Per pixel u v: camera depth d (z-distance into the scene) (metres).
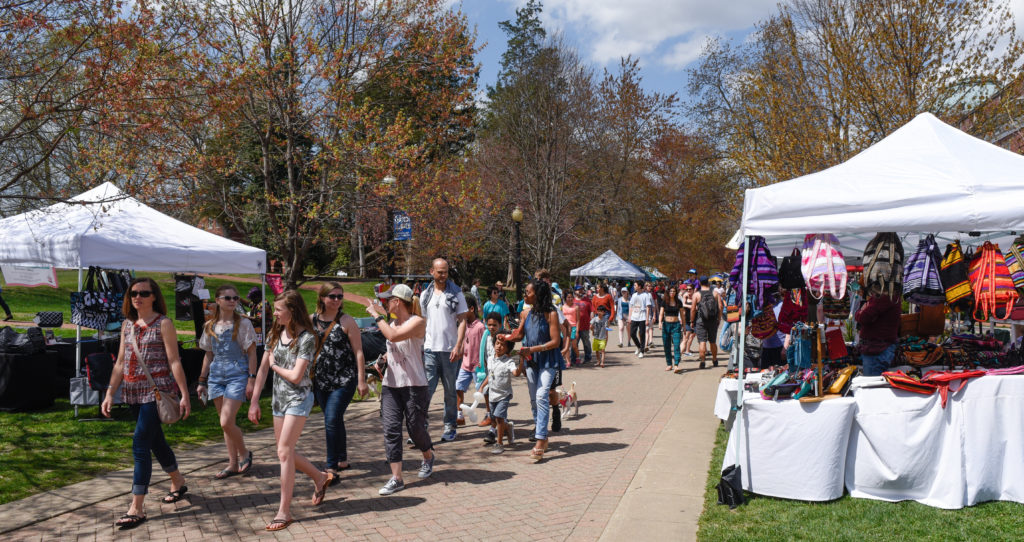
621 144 37.62
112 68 8.38
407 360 5.87
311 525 5.02
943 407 5.11
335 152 13.16
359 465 6.74
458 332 7.48
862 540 4.39
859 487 5.39
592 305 17.50
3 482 5.89
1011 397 5.20
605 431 8.32
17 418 8.34
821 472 5.28
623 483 6.07
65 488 5.83
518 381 12.77
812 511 5.05
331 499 5.64
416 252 18.08
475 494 5.78
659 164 39.31
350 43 14.20
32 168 8.26
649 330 18.80
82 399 8.31
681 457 6.88
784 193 5.48
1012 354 6.32
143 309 5.10
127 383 5.09
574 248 33.00
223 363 6.20
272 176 14.76
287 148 14.26
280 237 14.02
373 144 13.42
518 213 18.30
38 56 8.41
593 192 34.09
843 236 9.09
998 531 4.50
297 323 5.09
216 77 11.95
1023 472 5.18
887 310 6.04
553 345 7.00
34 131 8.16
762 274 5.78
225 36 12.59
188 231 9.86
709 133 37.31
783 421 5.40
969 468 5.11
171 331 5.13
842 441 5.31
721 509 5.23
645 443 7.64
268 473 6.40
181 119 11.13
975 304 5.97
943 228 5.12
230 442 6.21
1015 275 6.24
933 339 8.35
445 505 5.48
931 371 5.73
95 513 5.25
